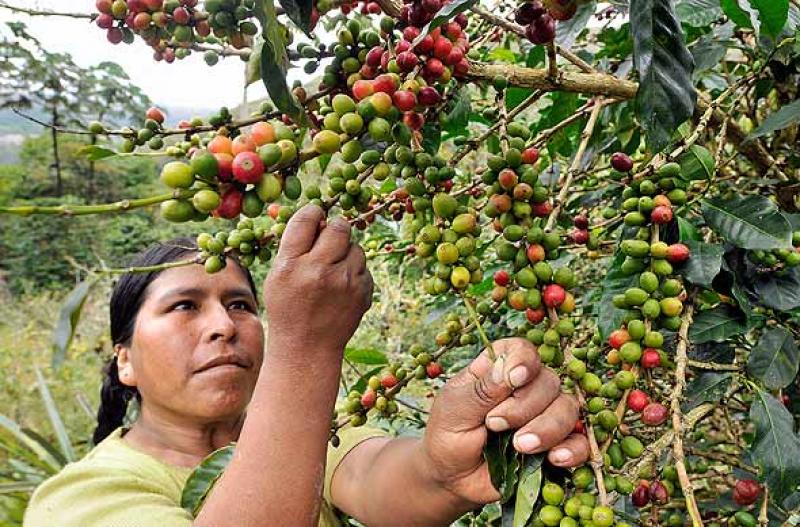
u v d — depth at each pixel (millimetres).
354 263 1345
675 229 1526
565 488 1257
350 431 2492
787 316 1650
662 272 1413
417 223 1555
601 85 1624
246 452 1322
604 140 2320
